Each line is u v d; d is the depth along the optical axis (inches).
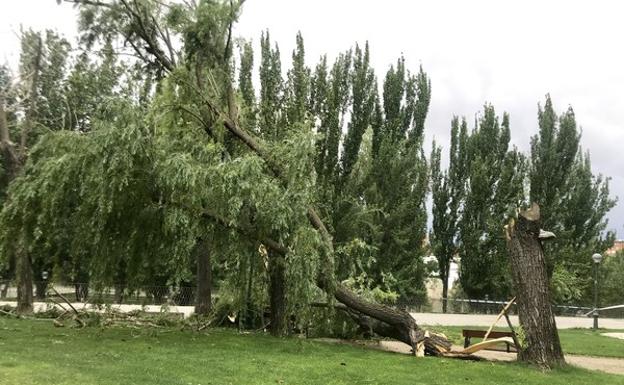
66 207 481.1
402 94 1572.3
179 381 323.3
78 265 541.0
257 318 650.2
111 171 455.8
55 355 383.6
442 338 548.1
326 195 1131.9
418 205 1499.8
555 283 1647.4
